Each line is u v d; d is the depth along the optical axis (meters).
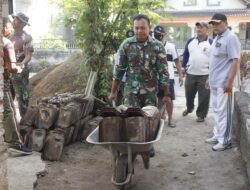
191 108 8.62
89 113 6.93
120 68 5.10
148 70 4.97
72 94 7.01
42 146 5.60
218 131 6.24
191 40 8.09
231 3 32.50
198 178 5.09
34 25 25.00
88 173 5.18
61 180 4.91
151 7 8.00
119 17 7.71
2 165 3.06
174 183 4.92
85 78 7.84
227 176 5.14
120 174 4.33
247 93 7.52
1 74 3.03
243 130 5.61
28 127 5.75
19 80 6.50
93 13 7.55
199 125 7.96
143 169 5.39
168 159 5.84
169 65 7.60
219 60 5.96
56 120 5.77
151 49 4.94
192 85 8.23
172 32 32.19
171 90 7.64
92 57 7.69
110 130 4.25
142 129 4.21
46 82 8.60
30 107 5.91
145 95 5.04
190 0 33.03
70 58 9.07
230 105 6.07
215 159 5.81
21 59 6.65
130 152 4.24
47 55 22.77
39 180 4.85
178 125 7.96
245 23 31.42
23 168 5.05
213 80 6.10
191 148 6.38
